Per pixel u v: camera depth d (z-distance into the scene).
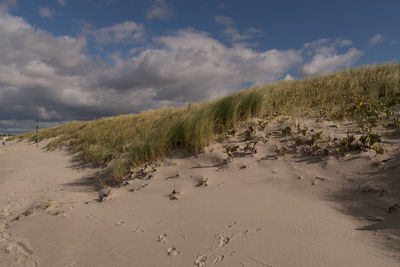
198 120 5.14
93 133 10.47
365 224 1.83
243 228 2.01
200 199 2.88
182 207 2.72
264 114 5.84
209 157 4.28
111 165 5.81
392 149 2.96
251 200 2.62
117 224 2.48
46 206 3.34
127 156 5.74
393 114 4.18
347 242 1.61
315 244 1.63
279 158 3.65
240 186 3.10
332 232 1.77
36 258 1.95
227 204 2.61
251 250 1.65
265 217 2.16
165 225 2.31
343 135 3.75
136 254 1.83
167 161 4.61
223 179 3.42
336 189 2.56
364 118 4.37
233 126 5.39
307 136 4.05
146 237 2.10
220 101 6.21
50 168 7.02
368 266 1.33
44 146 11.78
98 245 2.05
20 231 2.58
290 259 1.48
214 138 4.93
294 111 5.54
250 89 6.88
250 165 3.67
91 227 2.47
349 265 1.36
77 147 9.13
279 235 1.81
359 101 5.28
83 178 5.53
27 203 3.97
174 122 5.59
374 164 2.75
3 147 15.02
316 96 6.66
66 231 2.43
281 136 4.34
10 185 5.48
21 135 20.78
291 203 2.42
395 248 1.45
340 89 6.77
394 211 1.89
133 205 3.04
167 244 1.93
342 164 3.00
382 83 6.09
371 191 2.32
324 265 1.38
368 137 3.25
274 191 2.79
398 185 2.25
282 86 9.25
